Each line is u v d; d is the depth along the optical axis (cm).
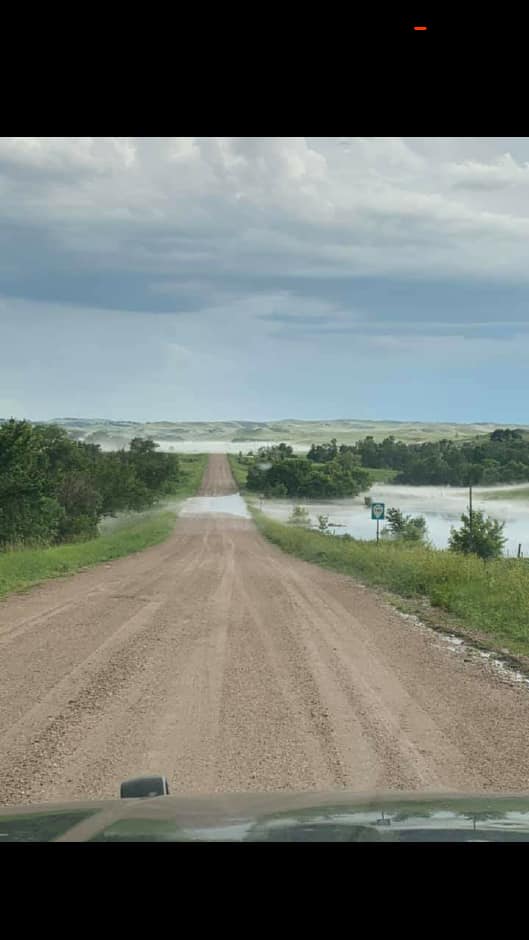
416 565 2367
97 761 675
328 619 1561
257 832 256
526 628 1420
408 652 1220
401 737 756
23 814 307
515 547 6794
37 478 3909
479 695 941
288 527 6191
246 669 1068
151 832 257
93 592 1956
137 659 1123
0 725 788
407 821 270
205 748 713
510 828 262
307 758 685
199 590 2033
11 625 1420
